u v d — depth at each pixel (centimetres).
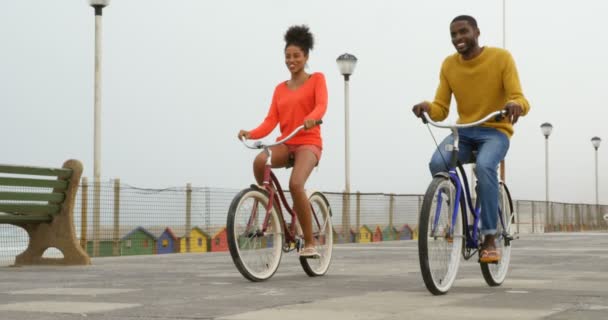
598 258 1101
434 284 570
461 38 636
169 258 1199
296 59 755
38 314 468
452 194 601
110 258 1205
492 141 630
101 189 1318
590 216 4922
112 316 458
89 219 1302
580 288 635
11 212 927
